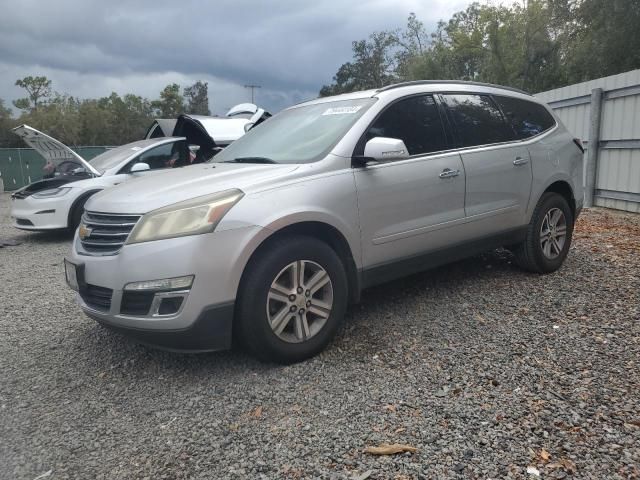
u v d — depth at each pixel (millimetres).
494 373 3334
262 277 3381
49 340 4348
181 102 83250
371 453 2596
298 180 3646
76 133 64938
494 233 4895
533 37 27375
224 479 2479
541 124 5520
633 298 4535
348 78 66375
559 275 5332
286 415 2990
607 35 22688
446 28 39844
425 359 3582
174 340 3271
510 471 2418
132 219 3389
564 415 2836
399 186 4109
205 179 3699
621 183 8914
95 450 2768
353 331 4133
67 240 9438
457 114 4746
